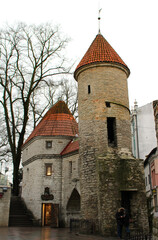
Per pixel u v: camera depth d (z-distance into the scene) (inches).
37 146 1235.2
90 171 828.6
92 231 752.3
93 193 797.9
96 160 820.0
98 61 915.4
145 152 1587.1
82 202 829.2
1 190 1084.5
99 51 961.5
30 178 1263.5
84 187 833.5
